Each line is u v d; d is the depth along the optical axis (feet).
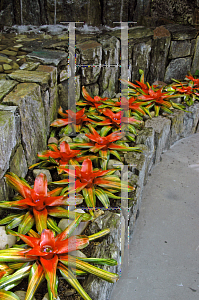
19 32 10.34
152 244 6.04
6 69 7.02
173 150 9.52
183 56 10.78
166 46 10.14
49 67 7.25
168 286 5.14
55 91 7.52
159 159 8.87
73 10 10.55
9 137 4.89
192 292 5.04
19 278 3.84
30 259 3.95
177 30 10.27
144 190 7.65
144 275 5.34
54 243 4.00
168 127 8.74
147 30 10.34
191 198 7.40
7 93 5.68
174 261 5.66
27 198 4.73
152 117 8.95
